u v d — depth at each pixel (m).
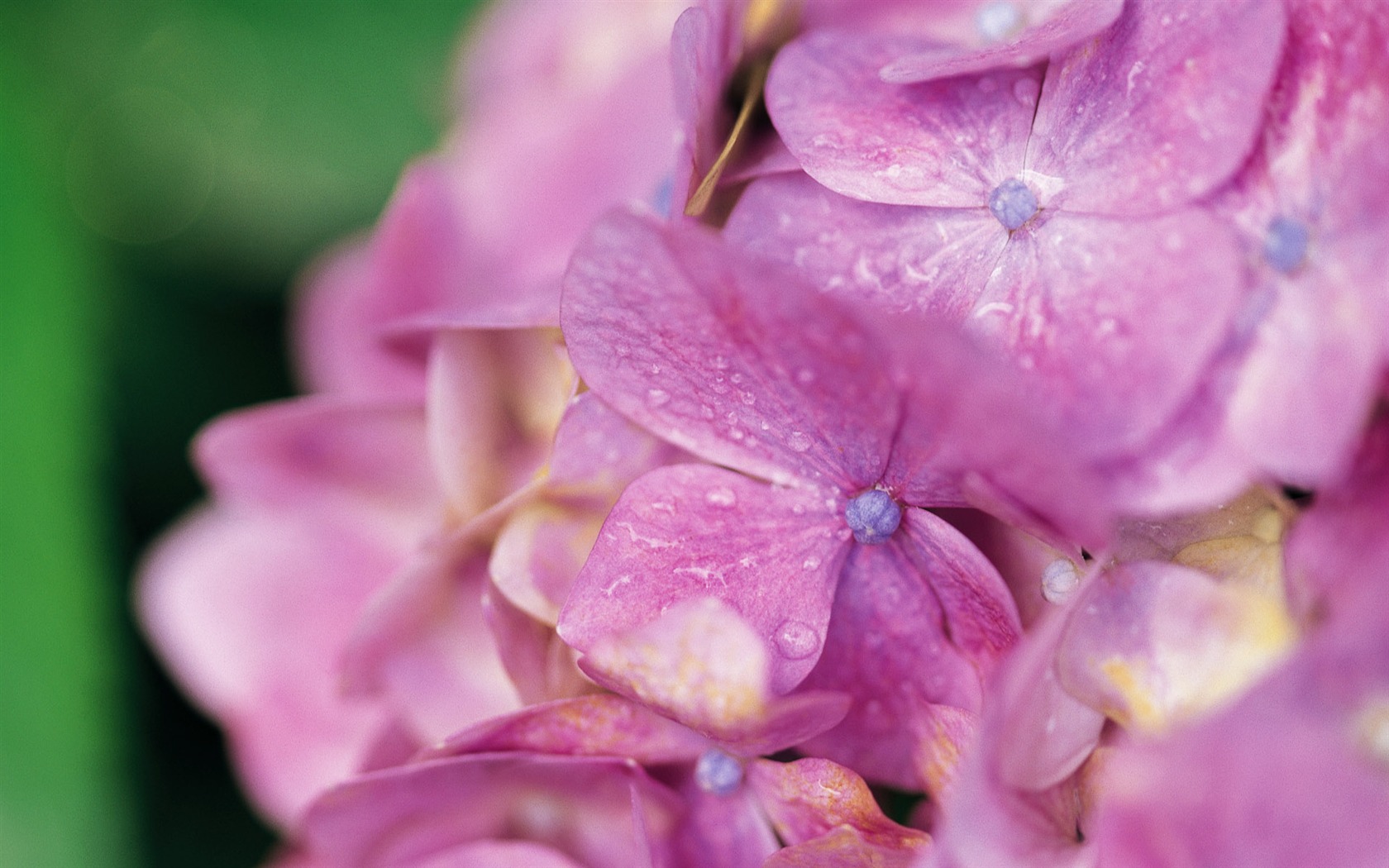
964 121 0.23
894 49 0.23
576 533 0.23
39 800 0.31
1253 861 0.21
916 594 0.22
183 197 0.36
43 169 0.34
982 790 0.21
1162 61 0.22
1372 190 0.21
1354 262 0.21
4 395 0.32
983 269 0.22
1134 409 0.21
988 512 0.22
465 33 0.37
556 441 0.23
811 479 0.23
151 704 0.35
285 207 0.37
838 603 0.23
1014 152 0.22
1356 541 0.21
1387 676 0.21
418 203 0.27
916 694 0.23
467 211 0.28
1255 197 0.22
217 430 0.27
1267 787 0.20
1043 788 0.22
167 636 0.30
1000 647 0.22
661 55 0.28
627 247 0.21
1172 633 0.21
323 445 0.27
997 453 0.21
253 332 0.37
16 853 0.31
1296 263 0.21
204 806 0.35
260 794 0.29
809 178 0.23
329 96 0.37
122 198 0.36
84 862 0.31
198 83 0.36
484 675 0.25
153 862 0.34
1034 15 0.24
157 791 0.35
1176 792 0.20
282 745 0.29
